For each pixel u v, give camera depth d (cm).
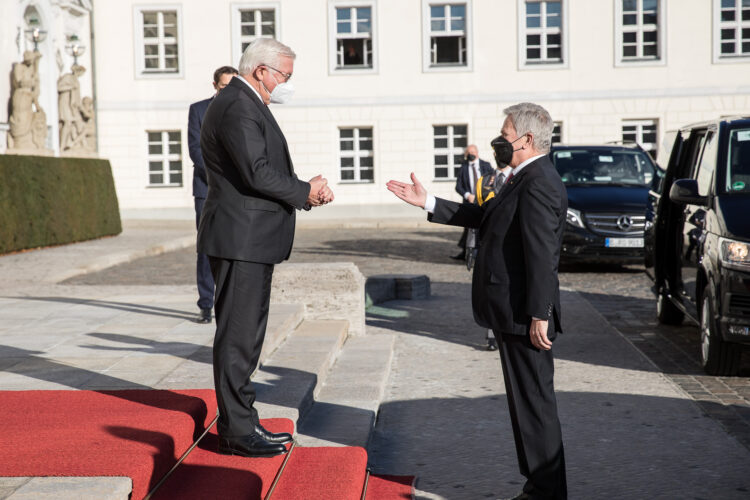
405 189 427
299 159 3000
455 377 688
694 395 620
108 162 2141
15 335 682
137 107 3005
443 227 2577
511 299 383
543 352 387
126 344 635
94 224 2014
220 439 411
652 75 2880
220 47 2983
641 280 1291
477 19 2919
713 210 682
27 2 2348
